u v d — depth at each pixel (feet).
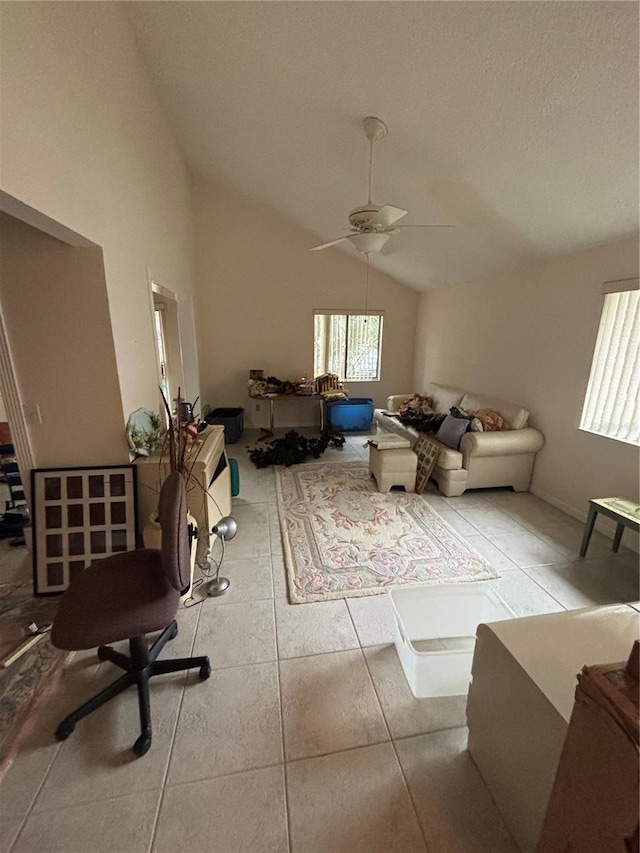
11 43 4.20
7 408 6.93
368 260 17.95
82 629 4.08
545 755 3.18
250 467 13.85
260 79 8.00
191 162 14.70
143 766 4.18
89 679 5.24
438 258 14.03
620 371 8.88
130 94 8.07
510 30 4.96
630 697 2.26
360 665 5.50
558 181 7.43
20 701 4.89
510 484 11.68
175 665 5.14
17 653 5.56
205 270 17.31
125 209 7.75
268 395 17.53
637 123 5.48
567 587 7.31
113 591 4.59
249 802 3.88
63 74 5.33
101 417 7.25
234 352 18.49
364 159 9.34
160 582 4.75
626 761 2.18
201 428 9.78
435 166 8.51
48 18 4.94
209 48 7.74
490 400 13.26
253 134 10.49
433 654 4.96
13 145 4.25
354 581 7.40
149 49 8.57
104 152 6.72
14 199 4.32
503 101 6.08
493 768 3.91
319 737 4.51
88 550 7.27
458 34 5.30
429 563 8.03
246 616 6.46
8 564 7.82
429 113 6.98
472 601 6.30
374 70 6.50
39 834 3.62
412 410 15.98
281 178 12.75
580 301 9.75
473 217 10.09
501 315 13.05
